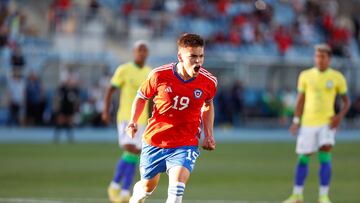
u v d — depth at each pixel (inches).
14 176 1809.8
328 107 1427.2
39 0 4106.8
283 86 4303.6
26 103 3629.4
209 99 949.8
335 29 5098.4
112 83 1437.0
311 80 1435.8
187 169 908.0
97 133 3629.4
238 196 1493.6
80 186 1632.6
